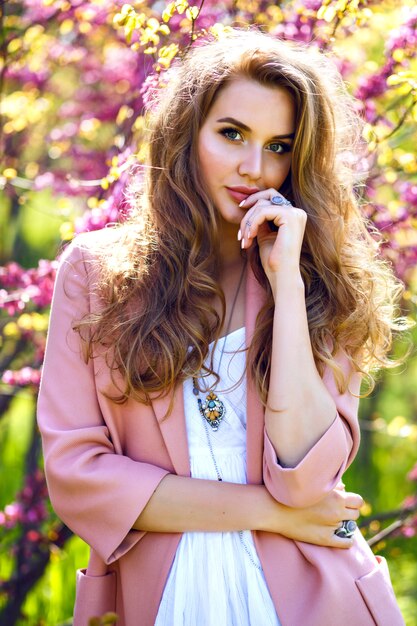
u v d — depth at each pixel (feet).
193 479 7.78
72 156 18.34
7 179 14.28
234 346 8.16
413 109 10.75
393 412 23.62
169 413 7.86
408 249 12.60
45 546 14.05
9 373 13.69
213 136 8.16
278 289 7.88
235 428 8.00
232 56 8.11
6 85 17.19
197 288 8.17
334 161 8.68
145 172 8.68
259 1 12.22
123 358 7.91
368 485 20.16
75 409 8.00
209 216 8.32
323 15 10.40
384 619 7.92
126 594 7.95
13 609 14.46
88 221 10.77
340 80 10.18
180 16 12.27
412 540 18.11
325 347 8.16
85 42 16.74
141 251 8.31
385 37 12.73
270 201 8.10
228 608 7.72
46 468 7.87
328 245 8.43
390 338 8.89
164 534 7.83
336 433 7.72
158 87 10.23
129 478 7.70
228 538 7.81
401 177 13.14
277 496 7.69
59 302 8.26
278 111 8.09
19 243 20.15
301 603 7.82
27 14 14.53
